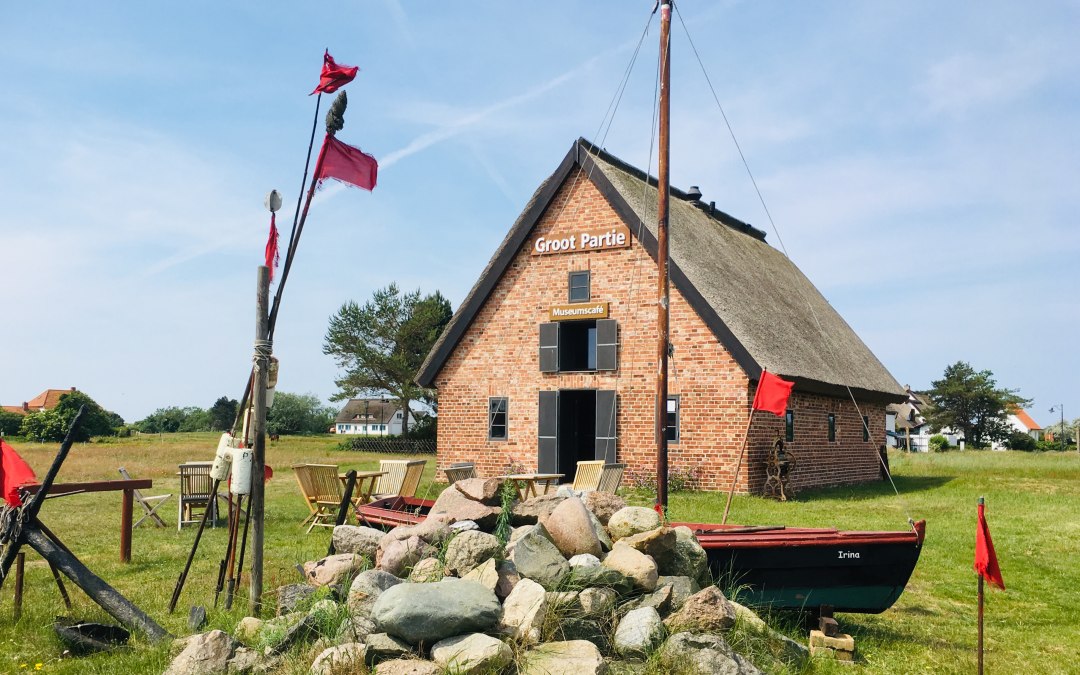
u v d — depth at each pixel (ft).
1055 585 32.96
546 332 71.51
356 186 26.35
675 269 65.62
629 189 72.33
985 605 29.86
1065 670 22.41
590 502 26.53
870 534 25.29
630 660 18.95
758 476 62.39
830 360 81.82
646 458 66.23
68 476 80.59
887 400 94.12
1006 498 63.46
